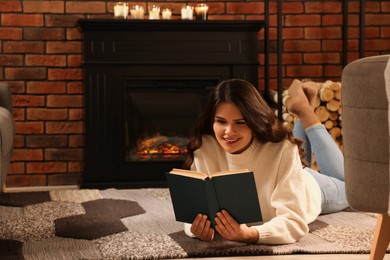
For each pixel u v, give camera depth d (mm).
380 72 1413
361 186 1491
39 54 3803
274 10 4004
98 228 2189
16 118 3797
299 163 1964
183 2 3932
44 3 3795
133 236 2049
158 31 3625
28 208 2617
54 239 2029
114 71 3609
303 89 2773
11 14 3768
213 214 1706
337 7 4039
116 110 3625
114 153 3637
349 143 1523
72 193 3014
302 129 2684
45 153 3826
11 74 3783
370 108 1441
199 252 1812
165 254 1803
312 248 1858
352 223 2252
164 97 3699
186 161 2045
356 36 4059
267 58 3768
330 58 4047
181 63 3645
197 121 2004
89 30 3566
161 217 2412
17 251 1867
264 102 1896
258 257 1794
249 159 1939
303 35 4027
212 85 3707
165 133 3729
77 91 3842
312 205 2086
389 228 1579
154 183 3629
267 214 1960
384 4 4059
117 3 3662
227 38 3680
